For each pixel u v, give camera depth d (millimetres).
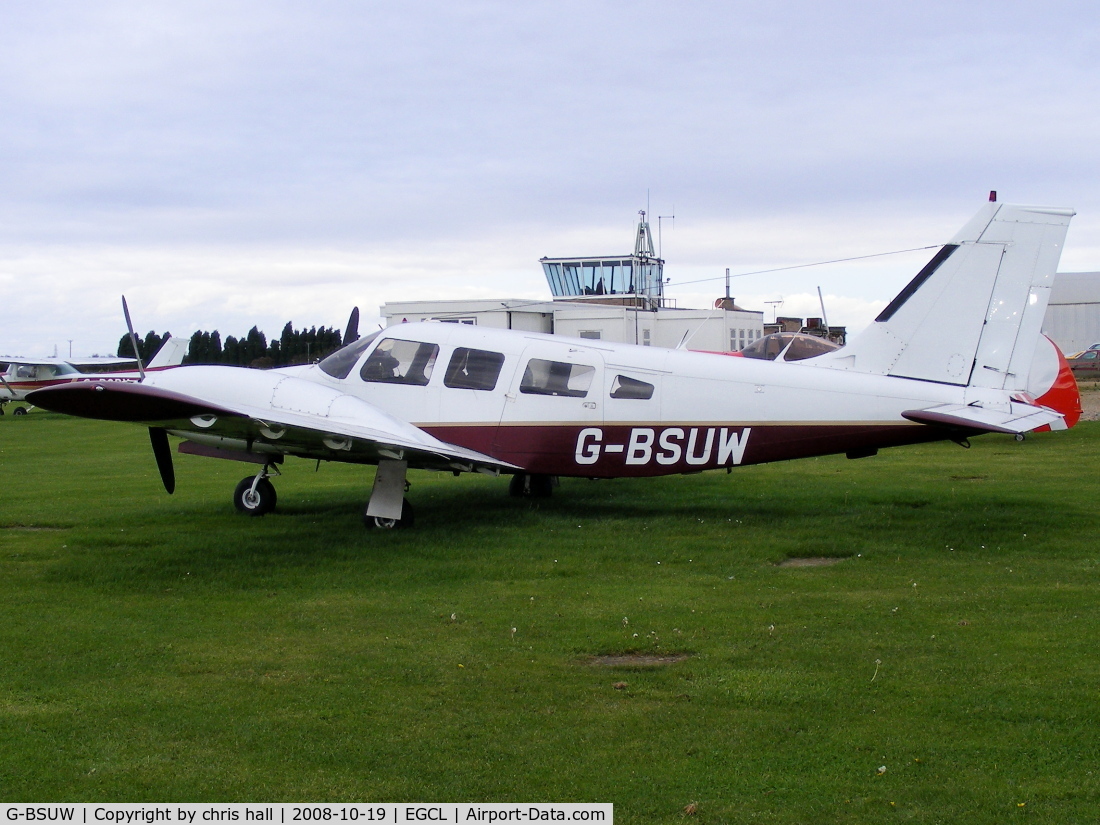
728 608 6879
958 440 9906
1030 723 4766
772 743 4586
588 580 7781
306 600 7230
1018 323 9633
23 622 6660
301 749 4562
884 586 7477
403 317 31438
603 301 46781
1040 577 7703
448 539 9391
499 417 10266
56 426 28172
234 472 15477
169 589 7566
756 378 10016
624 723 4832
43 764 4406
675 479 13516
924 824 3855
